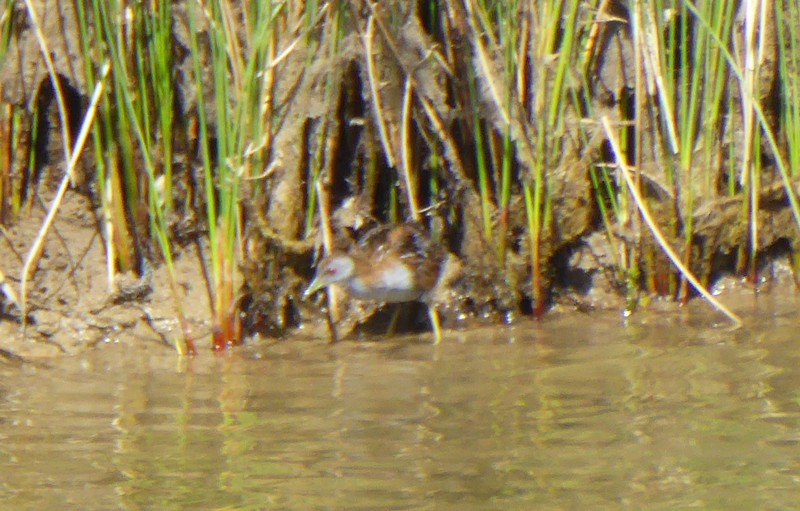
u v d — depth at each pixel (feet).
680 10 41.55
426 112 40.73
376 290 40.47
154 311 40.42
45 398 33.40
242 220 40.50
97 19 38.09
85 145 40.70
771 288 44.34
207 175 38.91
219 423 30.27
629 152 43.16
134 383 35.27
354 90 41.52
